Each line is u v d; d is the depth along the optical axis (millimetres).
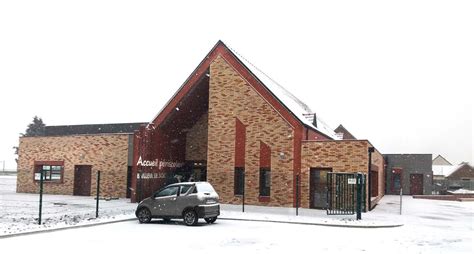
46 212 20641
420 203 33375
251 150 27422
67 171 34406
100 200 29281
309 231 16422
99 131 41750
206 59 29234
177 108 30234
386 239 14656
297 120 26297
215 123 28594
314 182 25672
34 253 11523
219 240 13977
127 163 32375
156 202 18031
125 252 11812
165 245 12945
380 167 35750
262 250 12328
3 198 29359
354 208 23578
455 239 14945
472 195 42688
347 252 12172
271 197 26500
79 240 13656
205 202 17641
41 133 76688
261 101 27453
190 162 33906
